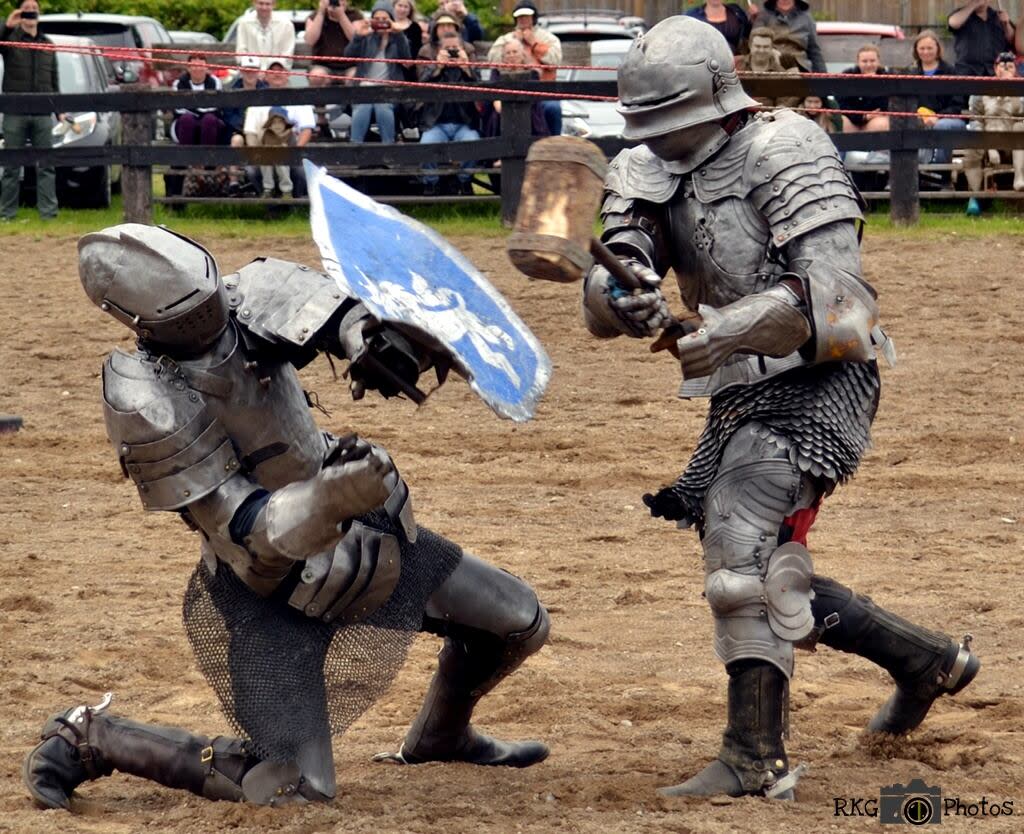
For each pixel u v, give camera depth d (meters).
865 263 41.78
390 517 12.80
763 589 12.98
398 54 49.19
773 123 13.02
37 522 23.45
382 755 14.50
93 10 84.06
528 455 27.03
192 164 47.62
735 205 13.08
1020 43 51.06
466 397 30.59
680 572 21.11
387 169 48.31
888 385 31.31
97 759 13.15
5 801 13.23
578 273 11.45
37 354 34.09
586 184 11.48
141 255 11.91
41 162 48.19
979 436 27.62
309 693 12.65
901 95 45.84
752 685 13.02
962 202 50.03
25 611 19.30
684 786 13.17
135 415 11.98
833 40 62.31
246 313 12.27
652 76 12.94
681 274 13.66
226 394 12.21
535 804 12.99
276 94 46.94
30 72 48.94
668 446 27.45
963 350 33.88
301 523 11.67
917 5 81.69
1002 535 22.59
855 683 17.23
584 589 20.41
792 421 13.19
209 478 12.07
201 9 85.38
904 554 21.83
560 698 16.45
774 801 12.95
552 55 48.84
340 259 11.69
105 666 17.39
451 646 13.94
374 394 30.92
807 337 12.48
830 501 24.41
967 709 16.20
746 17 48.44
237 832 12.11
